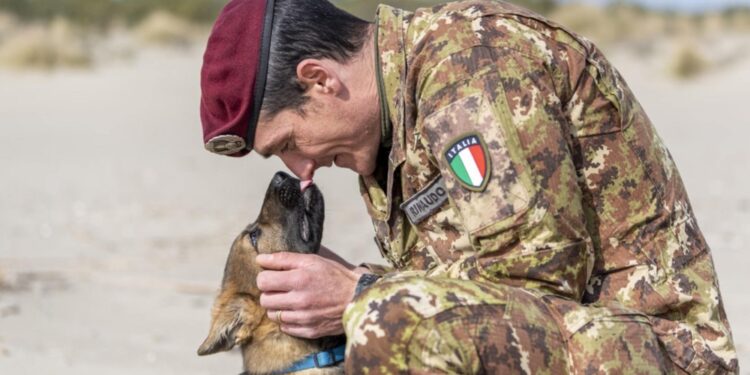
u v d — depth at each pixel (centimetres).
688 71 3425
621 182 580
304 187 709
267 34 598
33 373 829
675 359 570
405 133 600
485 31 568
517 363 540
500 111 550
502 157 548
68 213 1617
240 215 1594
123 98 3312
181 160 2175
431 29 581
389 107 608
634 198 583
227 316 682
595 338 543
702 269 592
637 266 582
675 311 585
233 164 2117
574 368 543
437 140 564
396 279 561
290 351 677
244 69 601
